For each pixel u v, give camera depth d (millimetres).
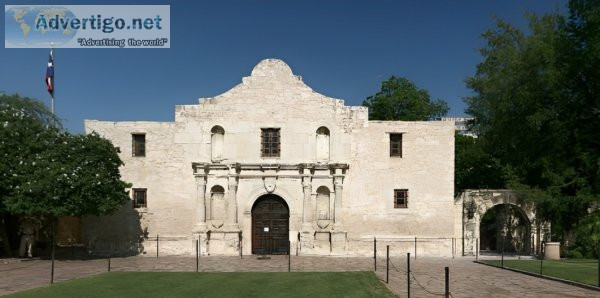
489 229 47375
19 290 16781
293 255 31531
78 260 28219
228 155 32406
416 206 32062
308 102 32719
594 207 31094
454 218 32281
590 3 32000
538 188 33188
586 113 33594
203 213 31891
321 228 31969
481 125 44688
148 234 32125
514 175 35875
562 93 33406
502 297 15812
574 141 34031
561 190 33719
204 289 16766
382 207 32031
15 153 27000
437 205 32094
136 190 32469
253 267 24562
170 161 32438
